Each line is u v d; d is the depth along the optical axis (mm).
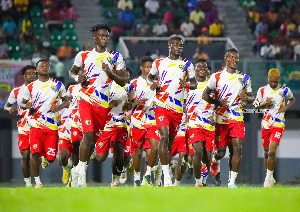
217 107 29234
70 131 34469
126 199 19609
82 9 78812
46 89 32844
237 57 28562
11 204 20516
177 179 36562
